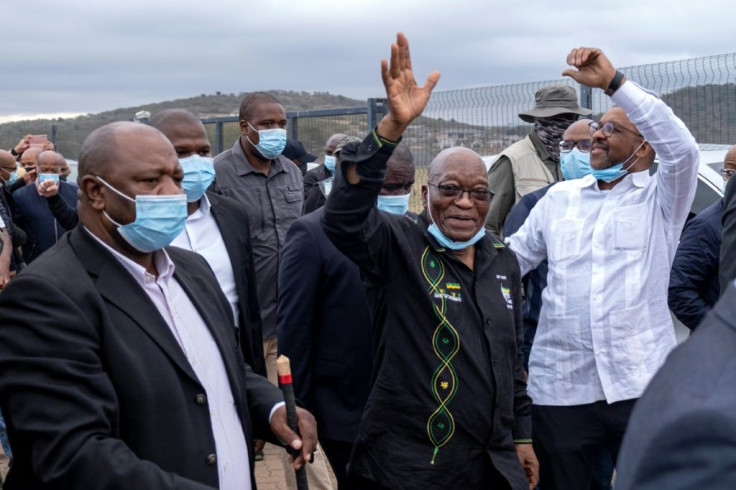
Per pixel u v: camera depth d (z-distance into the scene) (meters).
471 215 3.42
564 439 4.20
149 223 2.71
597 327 4.12
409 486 3.35
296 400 4.29
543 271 4.59
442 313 3.38
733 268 3.52
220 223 4.31
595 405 4.16
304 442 3.02
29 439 2.45
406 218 3.55
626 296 4.12
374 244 3.32
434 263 3.44
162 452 2.58
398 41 3.04
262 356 4.43
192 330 2.80
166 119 4.34
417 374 3.36
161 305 2.76
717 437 1.27
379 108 10.74
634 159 4.17
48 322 2.47
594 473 4.79
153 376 2.59
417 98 3.07
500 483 3.45
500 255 3.68
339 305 4.28
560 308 4.21
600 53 3.85
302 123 11.84
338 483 4.40
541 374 4.28
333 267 4.27
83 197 2.76
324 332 4.32
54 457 2.39
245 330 4.26
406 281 3.41
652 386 1.42
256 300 4.41
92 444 2.39
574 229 4.25
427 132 9.57
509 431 3.52
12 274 7.73
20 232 7.72
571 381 4.19
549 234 4.34
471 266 3.56
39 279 2.52
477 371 3.38
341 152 3.18
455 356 3.37
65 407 2.42
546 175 6.41
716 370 1.33
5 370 2.47
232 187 5.89
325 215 3.25
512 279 3.70
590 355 4.16
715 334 1.39
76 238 2.70
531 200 4.91
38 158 8.83
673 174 4.00
